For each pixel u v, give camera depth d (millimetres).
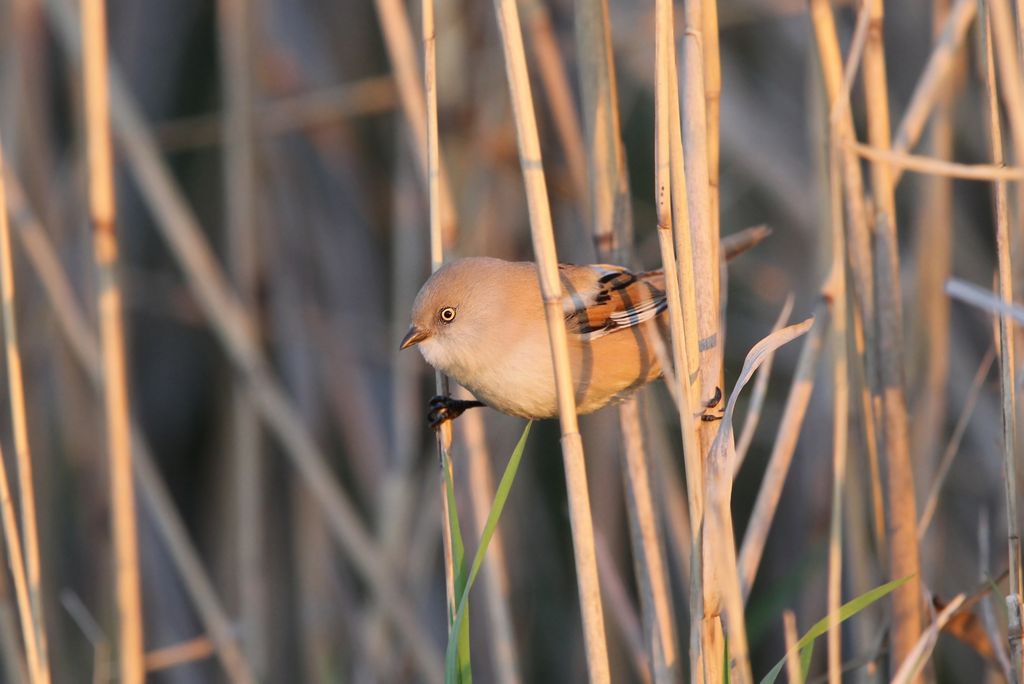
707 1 6215
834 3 10133
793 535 11094
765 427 11758
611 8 11586
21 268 11000
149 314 12906
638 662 8219
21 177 11023
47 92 11367
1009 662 6609
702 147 6004
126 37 12727
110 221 7918
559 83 9266
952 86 9609
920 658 5945
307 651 10578
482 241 10734
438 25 10656
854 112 11172
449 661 5668
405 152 10516
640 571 7027
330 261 11867
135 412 12086
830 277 6676
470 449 8039
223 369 11766
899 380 7090
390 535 10047
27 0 11039
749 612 10617
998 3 6246
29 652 6613
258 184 11219
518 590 10922
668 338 7465
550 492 11789
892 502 7121
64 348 11016
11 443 10914
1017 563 5895
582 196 9352
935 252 9461
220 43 12156
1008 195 8086
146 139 10180
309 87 12000
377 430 11297
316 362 11422
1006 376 5930
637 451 7195
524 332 7133
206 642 8969
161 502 9328
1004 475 5996
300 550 10758
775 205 11672
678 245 5660
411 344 7328
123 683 7910
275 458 11672
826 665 9992
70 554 11586
